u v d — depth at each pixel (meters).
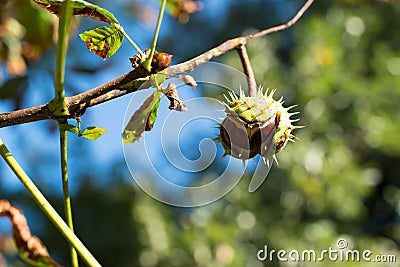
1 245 4.81
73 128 1.74
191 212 7.58
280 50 9.06
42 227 8.70
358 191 7.61
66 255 8.84
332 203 7.56
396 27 8.88
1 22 3.01
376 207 9.06
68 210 1.75
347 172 7.60
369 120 7.87
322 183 7.52
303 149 7.57
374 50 8.30
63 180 1.75
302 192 7.61
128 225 7.97
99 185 8.30
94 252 8.09
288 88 8.01
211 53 1.84
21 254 1.93
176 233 7.71
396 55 8.11
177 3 2.89
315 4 8.99
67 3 1.45
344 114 7.96
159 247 7.61
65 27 1.48
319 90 7.85
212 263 7.32
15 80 3.23
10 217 1.94
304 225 7.60
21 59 3.16
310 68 7.95
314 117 7.78
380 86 7.96
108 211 8.14
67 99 1.71
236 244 7.48
